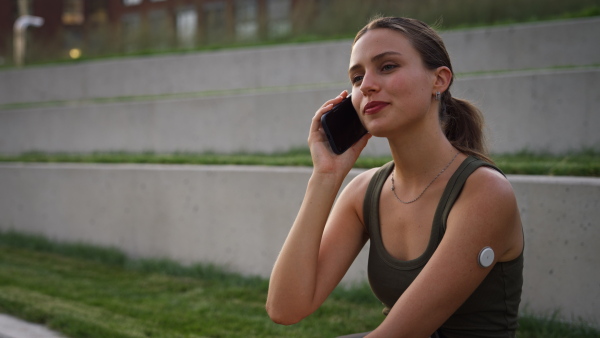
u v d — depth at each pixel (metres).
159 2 22.00
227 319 3.24
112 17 23.12
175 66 9.73
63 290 3.93
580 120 4.72
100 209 5.19
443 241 1.23
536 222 3.01
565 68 6.14
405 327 1.19
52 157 6.44
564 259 2.93
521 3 8.80
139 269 4.55
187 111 6.95
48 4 25.30
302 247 1.36
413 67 1.27
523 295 3.05
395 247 1.34
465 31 7.08
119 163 5.72
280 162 4.63
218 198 4.41
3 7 24.81
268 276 4.14
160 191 4.77
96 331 3.04
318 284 1.40
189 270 4.38
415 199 1.32
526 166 3.45
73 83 10.36
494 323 1.30
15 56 13.54
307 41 10.12
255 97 6.43
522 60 6.76
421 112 1.27
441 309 1.20
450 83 1.33
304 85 8.91
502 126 5.00
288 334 2.95
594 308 2.84
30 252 5.28
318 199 1.39
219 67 9.48
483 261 1.20
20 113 8.20
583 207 2.88
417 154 1.31
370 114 1.28
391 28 1.29
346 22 10.59
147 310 3.44
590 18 6.93
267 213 4.15
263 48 9.21
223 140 6.67
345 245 1.46
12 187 5.90
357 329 2.98
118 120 7.47
